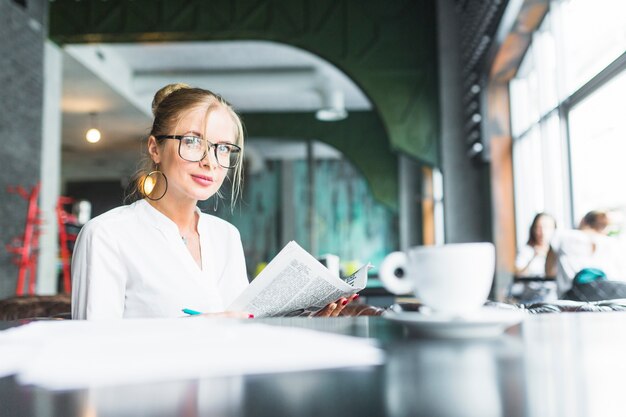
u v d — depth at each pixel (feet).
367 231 43.50
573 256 11.10
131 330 2.05
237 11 19.65
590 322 2.31
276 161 44.55
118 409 1.10
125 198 5.06
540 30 14.65
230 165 4.79
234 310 3.64
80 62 22.99
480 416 1.02
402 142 19.17
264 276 3.56
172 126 4.52
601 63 11.91
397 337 1.88
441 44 18.99
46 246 19.65
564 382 1.24
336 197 44.06
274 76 28.30
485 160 17.44
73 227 20.62
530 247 13.88
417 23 19.52
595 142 12.30
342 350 1.64
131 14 19.83
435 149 19.08
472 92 17.94
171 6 19.76
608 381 1.25
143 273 4.30
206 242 4.71
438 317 1.90
